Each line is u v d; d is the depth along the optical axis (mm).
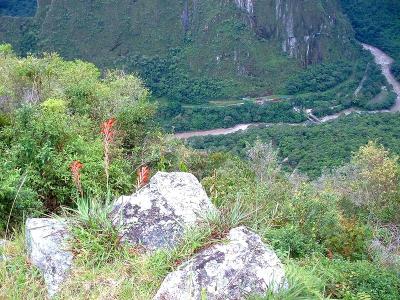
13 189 5980
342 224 8555
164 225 4711
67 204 7285
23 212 5902
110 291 4062
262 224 5832
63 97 12734
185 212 4875
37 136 7793
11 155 7348
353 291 5715
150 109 13609
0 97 11305
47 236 4547
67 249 4434
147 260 4375
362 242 8125
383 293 5867
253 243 4383
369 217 13734
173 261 4348
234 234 4461
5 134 8094
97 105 12953
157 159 11633
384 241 11328
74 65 17156
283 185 10969
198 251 4371
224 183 9977
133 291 4070
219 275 4070
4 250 4652
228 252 4266
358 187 16531
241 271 4102
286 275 4094
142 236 4637
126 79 15336
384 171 16312
